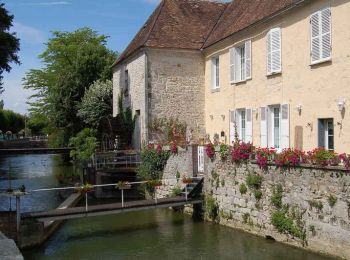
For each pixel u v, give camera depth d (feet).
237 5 75.92
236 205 50.11
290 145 52.80
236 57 66.13
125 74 87.35
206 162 55.77
